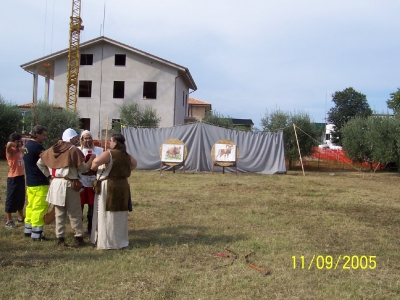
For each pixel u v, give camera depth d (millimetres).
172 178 16859
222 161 20078
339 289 4539
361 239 6898
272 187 14320
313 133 27859
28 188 6398
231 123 36562
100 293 4277
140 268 5102
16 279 4598
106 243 5906
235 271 5062
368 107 63969
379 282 4809
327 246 6375
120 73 34375
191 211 9031
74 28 41906
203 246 6176
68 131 6258
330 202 11109
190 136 21297
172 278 4742
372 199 12195
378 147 25188
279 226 7730
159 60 33844
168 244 6277
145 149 21359
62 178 6004
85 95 35344
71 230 7117
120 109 33531
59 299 4094
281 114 28266
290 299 4223
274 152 21469
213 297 4227
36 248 5969
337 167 28438
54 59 34875
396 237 7172
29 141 6457
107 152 5906
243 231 7234
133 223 7762
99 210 5965
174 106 34219
